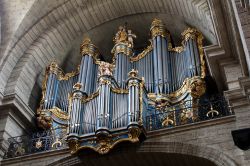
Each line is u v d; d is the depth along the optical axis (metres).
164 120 13.46
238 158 11.23
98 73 16.36
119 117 13.02
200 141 12.03
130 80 13.77
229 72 13.09
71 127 13.09
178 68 15.64
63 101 16.33
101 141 12.73
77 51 18.81
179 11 16.88
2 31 16.69
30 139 14.94
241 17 11.00
